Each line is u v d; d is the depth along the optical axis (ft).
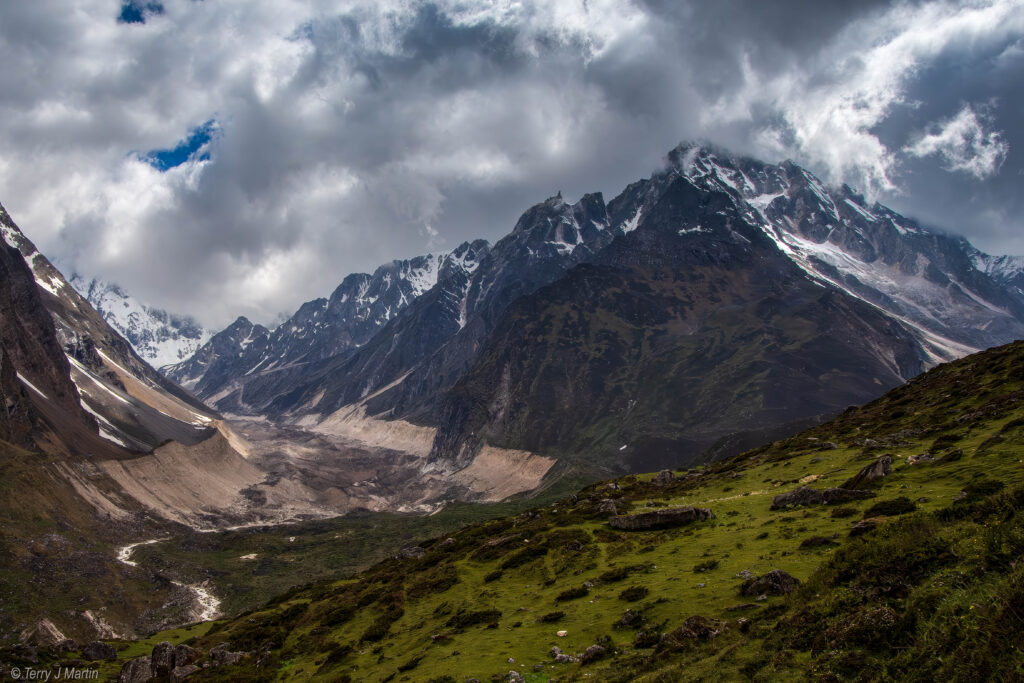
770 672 70.95
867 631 69.51
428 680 112.06
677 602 111.24
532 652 112.98
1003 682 54.24
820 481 180.96
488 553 201.16
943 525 85.56
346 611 202.18
